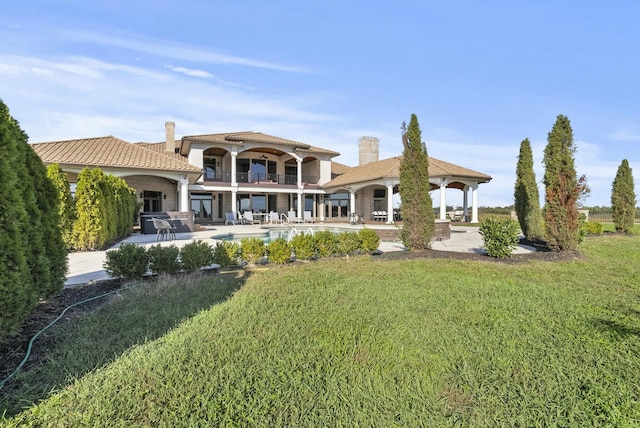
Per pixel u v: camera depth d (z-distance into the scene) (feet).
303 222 89.92
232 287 17.75
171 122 87.45
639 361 9.54
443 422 7.11
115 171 53.21
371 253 30.94
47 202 15.33
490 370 9.07
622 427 6.94
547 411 7.43
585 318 13.02
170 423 7.01
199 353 9.86
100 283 19.04
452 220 94.27
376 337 11.19
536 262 26.09
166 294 16.17
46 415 7.18
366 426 6.98
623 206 53.16
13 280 10.18
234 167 83.66
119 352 9.99
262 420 7.15
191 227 56.85
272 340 10.89
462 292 16.84
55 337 11.15
